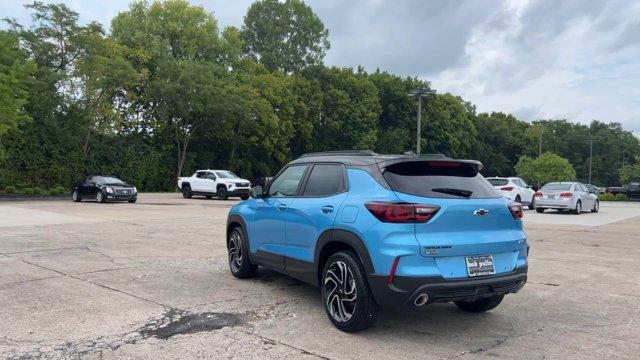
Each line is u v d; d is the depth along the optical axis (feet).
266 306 19.13
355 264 15.80
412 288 14.43
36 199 89.92
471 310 19.01
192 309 18.54
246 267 23.12
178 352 14.21
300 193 19.42
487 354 14.44
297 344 15.02
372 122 183.83
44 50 96.73
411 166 16.25
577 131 359.05
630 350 14.92
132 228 43.80
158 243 34.94
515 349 14.90
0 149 91.61
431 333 16.34
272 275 24.63
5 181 98.89
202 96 124.57
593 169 330.34
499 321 17.83
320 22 196.24
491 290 15.57
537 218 64.23
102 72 102.78
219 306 18.99
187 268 26.13
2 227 43.09
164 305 18.98
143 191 131.23
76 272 24.68
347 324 16.01
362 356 14.08
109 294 20.44
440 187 15.80
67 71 102.32
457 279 14.85
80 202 82.89
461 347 15.01
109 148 121.49
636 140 369.91
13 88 80.18
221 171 100.22
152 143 136.87
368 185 16.22
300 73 181.16
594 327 17.22
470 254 15.28
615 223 57.16
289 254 19.43
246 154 159.12
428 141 219.82
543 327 17.17
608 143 342.85
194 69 123.85
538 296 21.70
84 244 33.86
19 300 19.39
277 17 192.95
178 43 140.77
